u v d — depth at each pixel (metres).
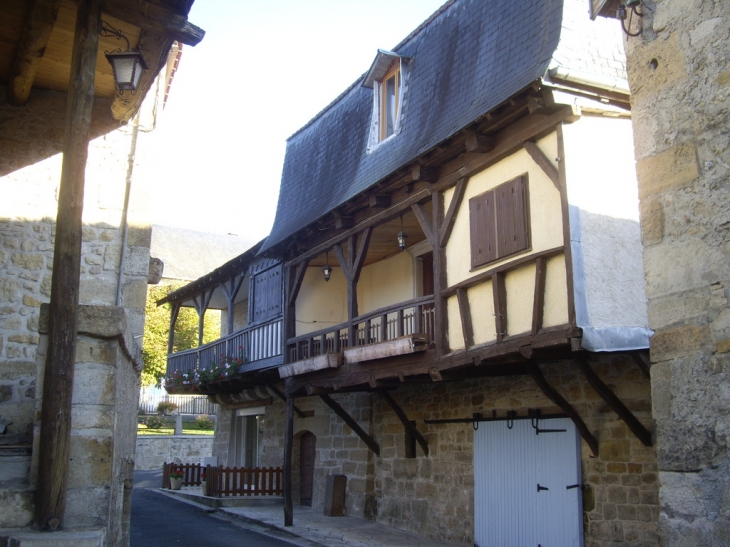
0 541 4.80
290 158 16.39
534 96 8.23
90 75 6.26
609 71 8.50
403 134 11.42
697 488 4.07
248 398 18.98
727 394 3.98
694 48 4.43
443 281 9.98
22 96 8.92
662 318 4.42
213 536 12.29
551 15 8.76
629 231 8.29
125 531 7.44
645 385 8.54
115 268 9.17
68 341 5.37
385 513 13.32
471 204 9.62
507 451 10.52
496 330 8.75
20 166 9.07
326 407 15.84
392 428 13.40
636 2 4.80
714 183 4.22
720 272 4.12
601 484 8.99
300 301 15.00
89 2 6.41
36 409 5.44
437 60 11.34
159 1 7.33
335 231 13.12
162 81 10.02
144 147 9.62
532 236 8.55
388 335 13.99
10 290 8.73
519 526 10.12
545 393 8.97
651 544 8.28
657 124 4.62
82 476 5.32
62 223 5.71
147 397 30.50
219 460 20.88
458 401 11.70
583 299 7.77
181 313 29.81
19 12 7.38
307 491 16.67
